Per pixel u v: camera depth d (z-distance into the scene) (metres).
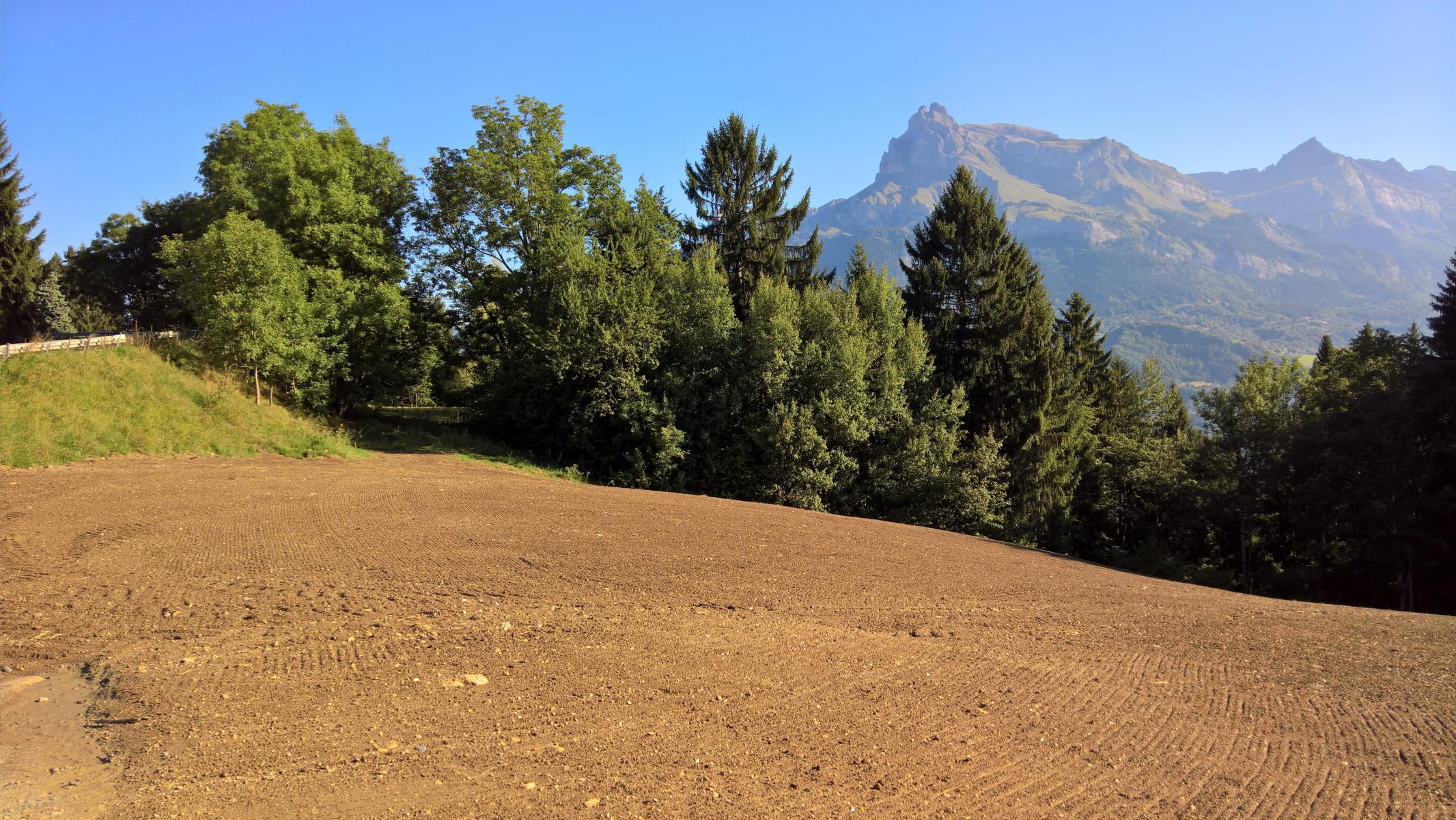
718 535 14.25
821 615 8.99
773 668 6.89
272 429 22.98
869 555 13.98
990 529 31.03
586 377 28.83
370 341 30.62
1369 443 27.23
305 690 5.82
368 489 16.14
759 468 28.19
